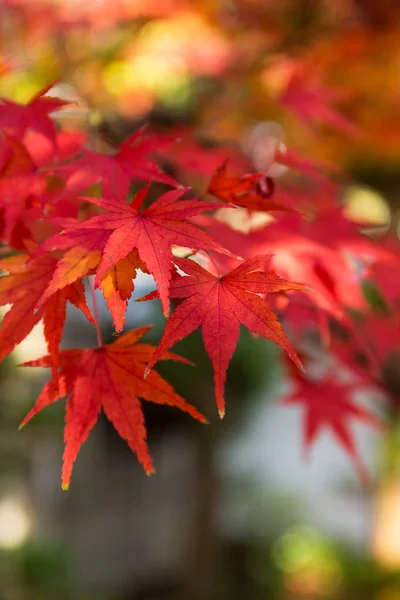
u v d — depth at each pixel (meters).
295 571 7.48
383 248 1.86
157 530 7.18
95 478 7.20
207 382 5.63
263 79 3.18
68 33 3.35
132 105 3.66
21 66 1.91
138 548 7.14
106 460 7.27
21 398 4.99
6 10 3.21
